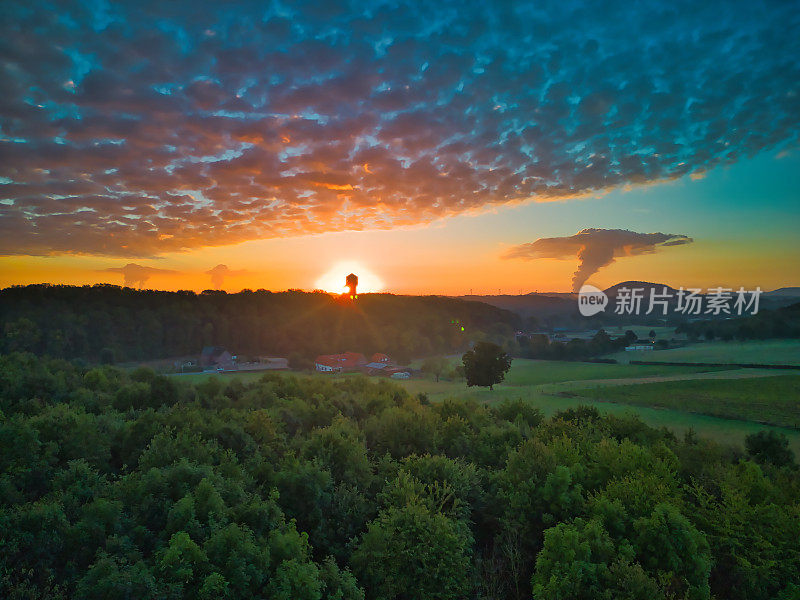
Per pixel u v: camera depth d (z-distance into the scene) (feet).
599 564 51.21
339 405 147.64
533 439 90.07
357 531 67.36
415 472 78.43
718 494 73.31
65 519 49.57
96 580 41.14
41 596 40.93
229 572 45.14
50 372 148.05
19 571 43.75
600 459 80.59
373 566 57.16
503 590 60.80
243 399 147.23
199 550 45.27
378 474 85.51
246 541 48.01
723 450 112.88
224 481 63.82
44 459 66.13
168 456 73.46
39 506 49.26
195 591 43.78
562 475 68.49
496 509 73.97
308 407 136.56
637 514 61.62
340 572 53.16
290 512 65.77
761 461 108.78
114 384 154.10
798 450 133.49
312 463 75.36
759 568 56.59
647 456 78.13
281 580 46.29
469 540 60.39
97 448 79.87
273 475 71.61
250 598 45.11
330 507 67.82
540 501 69.26
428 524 57.16
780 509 61.82
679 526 54.34
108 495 59.06
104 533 49.44
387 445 106.73
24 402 104.58
